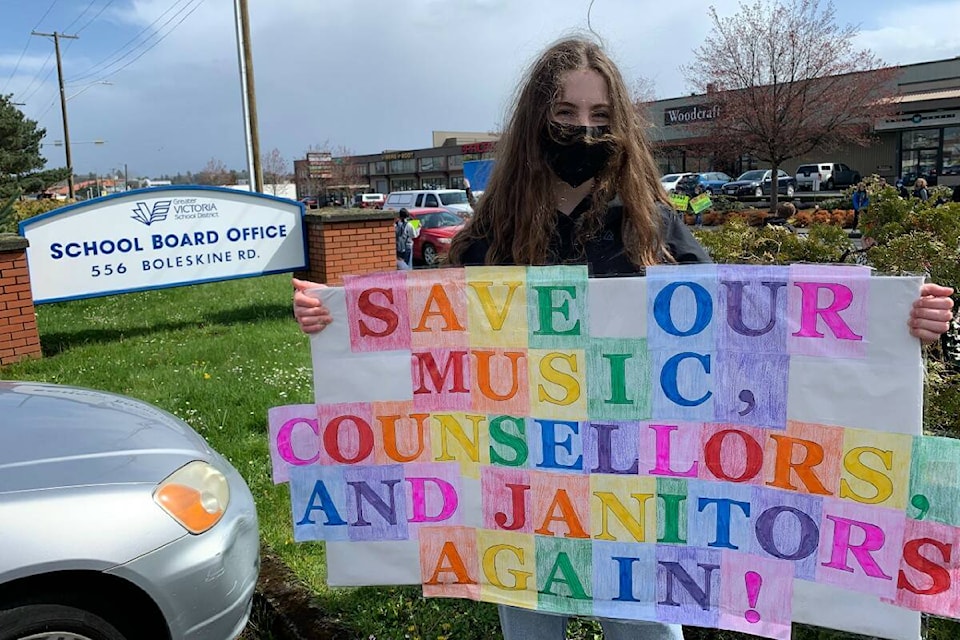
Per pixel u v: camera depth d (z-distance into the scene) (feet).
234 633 8.78
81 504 7.69
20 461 8.10
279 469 7.65
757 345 6.61
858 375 6.31
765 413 6.66
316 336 7.50
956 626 8.51
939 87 114.83
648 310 6.83
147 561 7.80
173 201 32.09
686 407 6.88
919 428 6.16
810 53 85.81
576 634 9.38
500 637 9.56
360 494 7.66
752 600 6.85
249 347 26.55
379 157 273.33
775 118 87.61
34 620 7.32
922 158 107.96
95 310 38.47
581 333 7.01
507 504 7.43
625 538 7.15
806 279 6.39
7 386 10.64
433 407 7.49
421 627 9.84
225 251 33.76
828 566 6.57
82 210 29.89
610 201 6.82
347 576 7.78
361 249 35.47
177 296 42.27
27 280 26.81
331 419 7.59
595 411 7.08
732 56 88.43
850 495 6.43
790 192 106.52
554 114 6.65
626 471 7.08
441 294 7.30
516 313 7.14
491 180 7.38
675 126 137.08
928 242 10.66
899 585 6.34
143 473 8.41
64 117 159.43
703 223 84.94
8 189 148.25
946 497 6.13
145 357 25.66
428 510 7.63
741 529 6.84
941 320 5.99
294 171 290.35
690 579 7.03
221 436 16.94
